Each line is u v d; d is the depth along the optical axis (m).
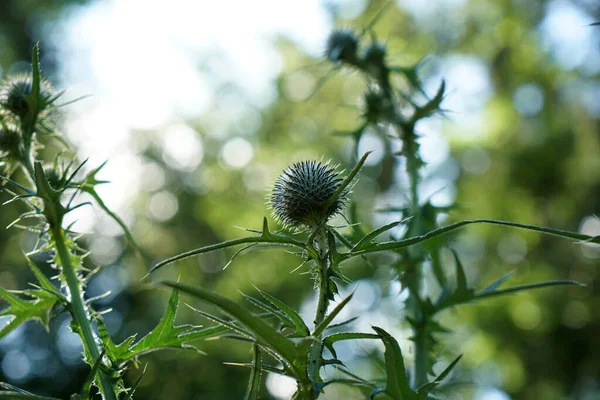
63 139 4.16
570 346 13.84
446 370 2.60
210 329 3.01
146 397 14.41
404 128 4.92
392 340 2.57
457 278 4.23
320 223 3.03
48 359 16.72
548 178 15.68
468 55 17.53
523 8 16.92
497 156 16.20
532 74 17.06
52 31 20.19
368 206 13.67
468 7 17.25
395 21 16.66
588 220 15.29
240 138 18.48
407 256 4.50
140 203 18.44
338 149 17.48
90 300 3.34
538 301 13.94
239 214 17.23
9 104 3.95
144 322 17.22
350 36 5.63
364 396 3.79
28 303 3.23
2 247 16.39
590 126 16.25
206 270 17.59
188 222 18.42
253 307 15.14
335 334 2.66
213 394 14.36
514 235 15.38
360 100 5.33
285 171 3.35
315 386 2.41
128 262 17.58
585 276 14.41
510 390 13.74
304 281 15.22
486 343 13.62
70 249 3.46
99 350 3.18
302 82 18.05
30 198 3.44
